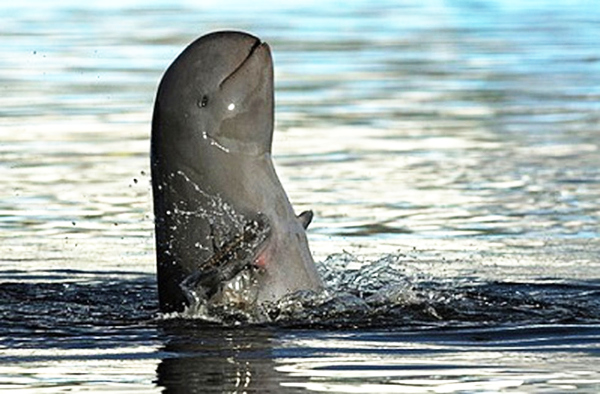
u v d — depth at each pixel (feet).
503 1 266.98
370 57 202.39
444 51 207.82
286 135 149.07
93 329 76.89
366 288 86.43
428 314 79.66
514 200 118.21
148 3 263.29
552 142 143.74
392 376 65.87
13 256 100.37
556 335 74.64
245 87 82.07
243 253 80.02
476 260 98.32
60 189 124.16
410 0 270.26
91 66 194.08
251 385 64.23
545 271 94.53
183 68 82.58
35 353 71.31
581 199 118.73
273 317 78.89
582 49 208.33
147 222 111.96
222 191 81.71
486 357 69.72
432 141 144.87
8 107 166.40
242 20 237.04
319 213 114.32
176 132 82.07
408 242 104.42
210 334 75.36
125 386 64.44
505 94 173.58
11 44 212.84
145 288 90.38
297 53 205.16
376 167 132.26
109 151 141.38
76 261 98.94
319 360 69.15
